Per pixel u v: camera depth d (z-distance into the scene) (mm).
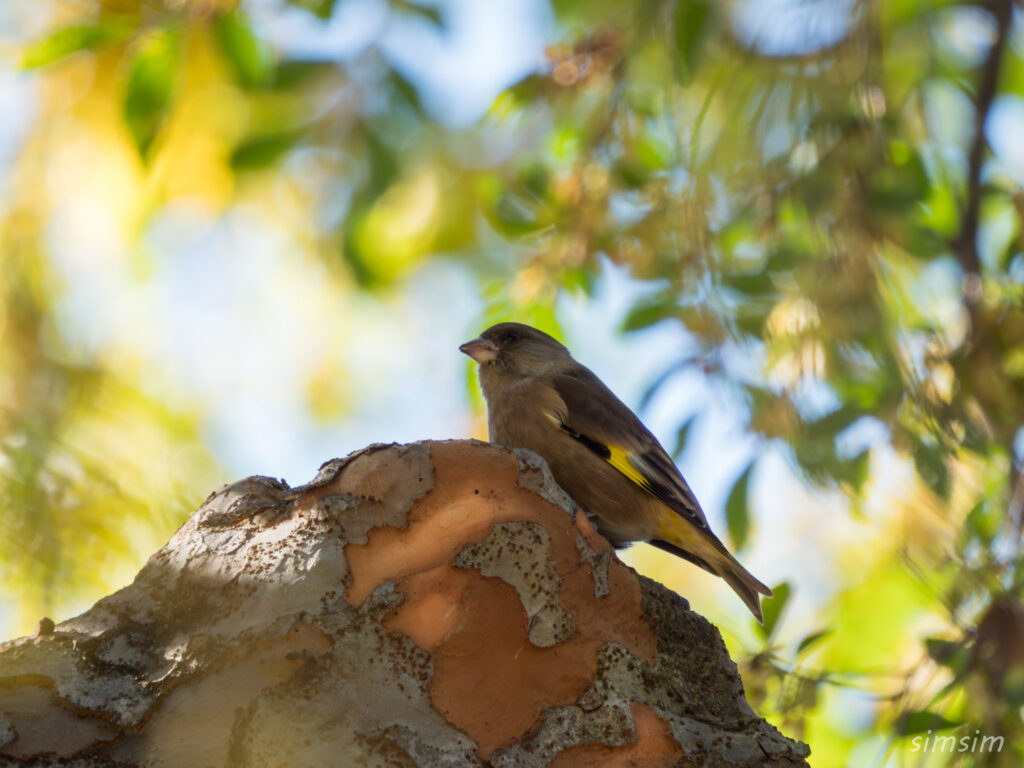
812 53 11359
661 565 14188
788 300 10867
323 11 11211
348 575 5602
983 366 11008
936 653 9875
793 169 11188
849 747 11844
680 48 11203
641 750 5613
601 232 11945
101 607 5586
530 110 12219
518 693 5562
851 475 10164
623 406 10422
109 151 14047
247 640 5387
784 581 10438
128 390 10133
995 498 10555
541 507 5957
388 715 5301
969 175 12023
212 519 5891
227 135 15141
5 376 10422
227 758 5141
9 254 12391
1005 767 9281
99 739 5105
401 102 12539
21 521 7898
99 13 11273
